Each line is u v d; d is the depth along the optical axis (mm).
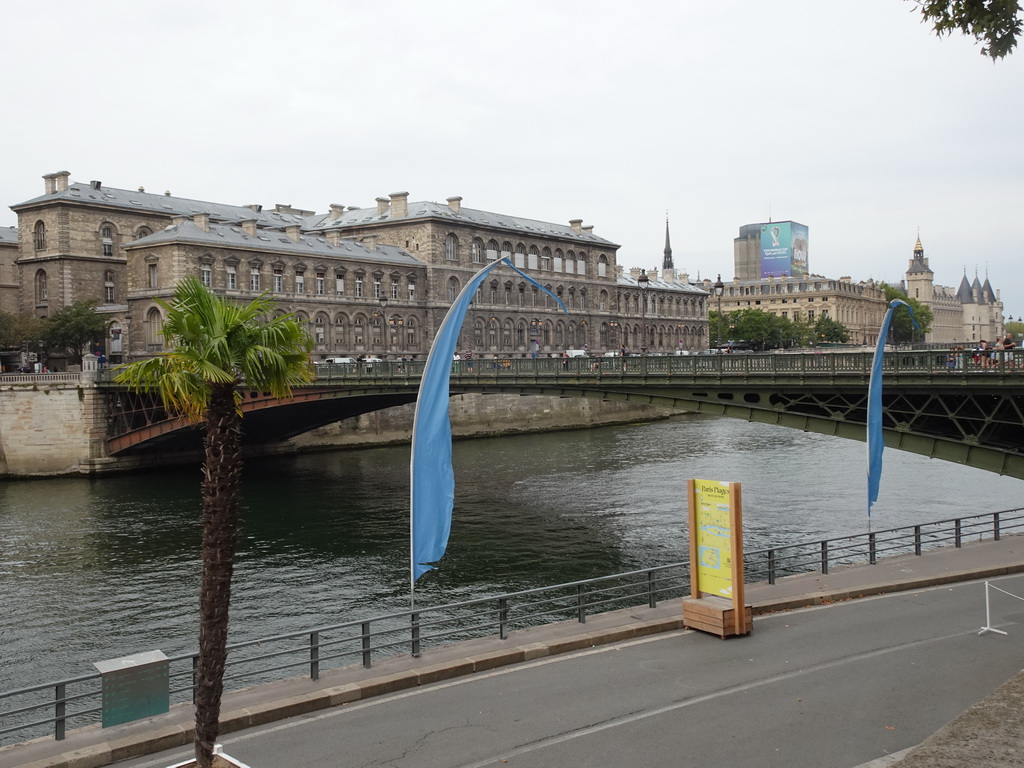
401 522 50688
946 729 11383
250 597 36219
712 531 21797
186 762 14320
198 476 70312
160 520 51656
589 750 15094
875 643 20438
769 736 15438
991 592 25062
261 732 16219
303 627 32656
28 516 53250
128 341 100188
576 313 137750
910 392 37188
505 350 124875
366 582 38281
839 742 15117
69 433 71250
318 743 15688
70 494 61656
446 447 20125
